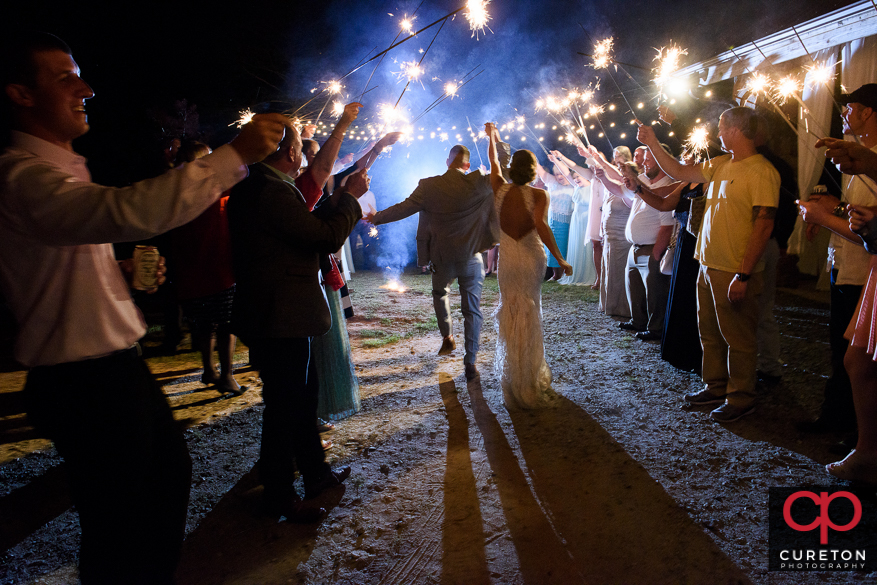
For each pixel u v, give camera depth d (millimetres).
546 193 3674
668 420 3430
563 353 4984
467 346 4297
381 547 2293
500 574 2104
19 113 1334
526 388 3633
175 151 4711
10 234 1286
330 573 2148
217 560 2244
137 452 1498
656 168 5055
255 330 2250
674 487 2650
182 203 1216
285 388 2348
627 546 2232
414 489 2732
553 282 9094
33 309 1340
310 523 2473
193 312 4043
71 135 1411
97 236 1196
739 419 3383
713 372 3600
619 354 4891
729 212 3178
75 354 1368
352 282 9883
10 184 1208
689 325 4285
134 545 1521
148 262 1549
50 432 1428
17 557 2299
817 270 8336
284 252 2254
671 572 2072
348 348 3496
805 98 6895
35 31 1321
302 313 2281
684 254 4250
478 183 3988
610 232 6293
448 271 4504
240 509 2621
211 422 3672
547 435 3275
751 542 2223
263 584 2098
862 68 6367
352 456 3100
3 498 2783
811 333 5254
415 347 5414
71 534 2465
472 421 3525
